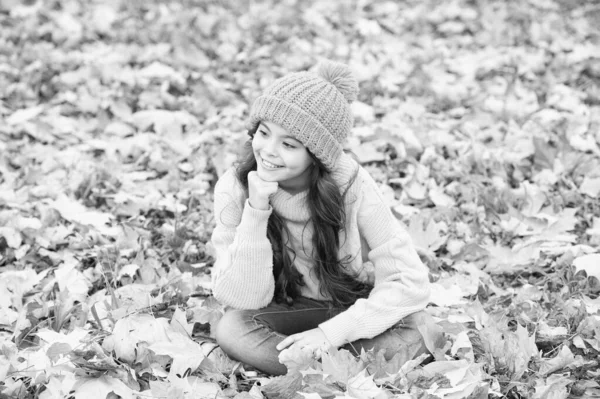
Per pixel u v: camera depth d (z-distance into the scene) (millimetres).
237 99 4750
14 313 2633
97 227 3219
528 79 5008
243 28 5891
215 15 6059
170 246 3195
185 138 4160
